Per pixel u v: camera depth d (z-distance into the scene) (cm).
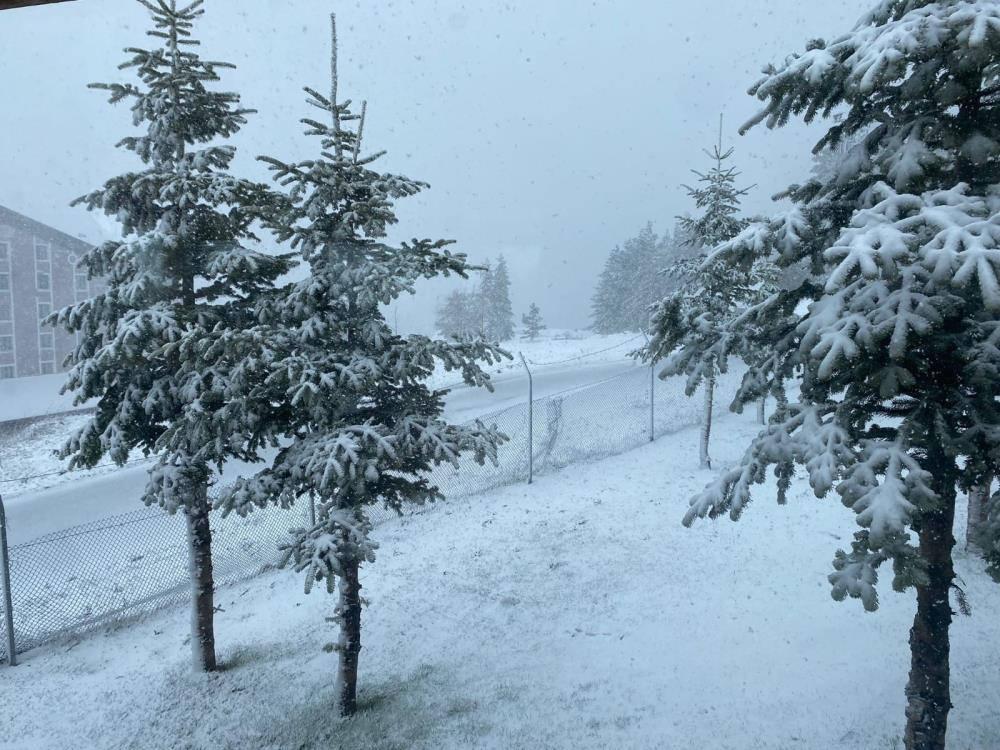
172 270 914
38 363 4303
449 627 1119
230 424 791
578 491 1672
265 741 850
